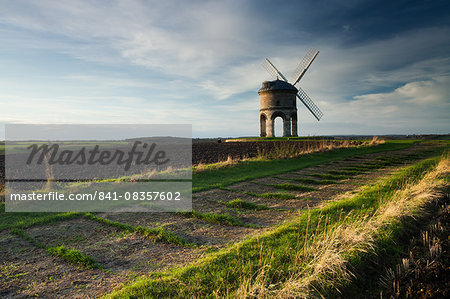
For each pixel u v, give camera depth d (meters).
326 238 4.70
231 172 13.64
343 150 23.64
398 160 17.31
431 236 5.36
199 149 26.48
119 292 3.64
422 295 3.68
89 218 6.98
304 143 30.11
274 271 4.08
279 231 5.54
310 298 3.56
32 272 4.36
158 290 3.64
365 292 3.97
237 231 6.01
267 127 43.59
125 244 5.39
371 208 6.66
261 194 9.26
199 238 5.64
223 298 3.44
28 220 6.73
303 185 10.87
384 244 5.02
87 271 4.37
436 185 8.09
